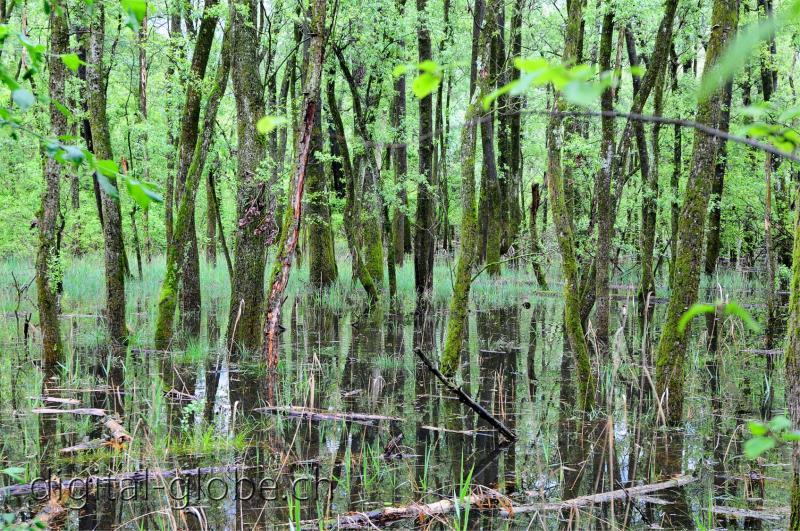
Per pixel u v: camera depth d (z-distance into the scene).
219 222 16.14
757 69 16.42
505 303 17.38
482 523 4.82
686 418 7.38
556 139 7.34
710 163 6.66
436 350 11.23
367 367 9.84
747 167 18.84
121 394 8.04
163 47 11.99
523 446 6.48
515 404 7.96
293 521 4.77
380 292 17.73
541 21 19.41
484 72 8.74
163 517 4.73
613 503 5.10
